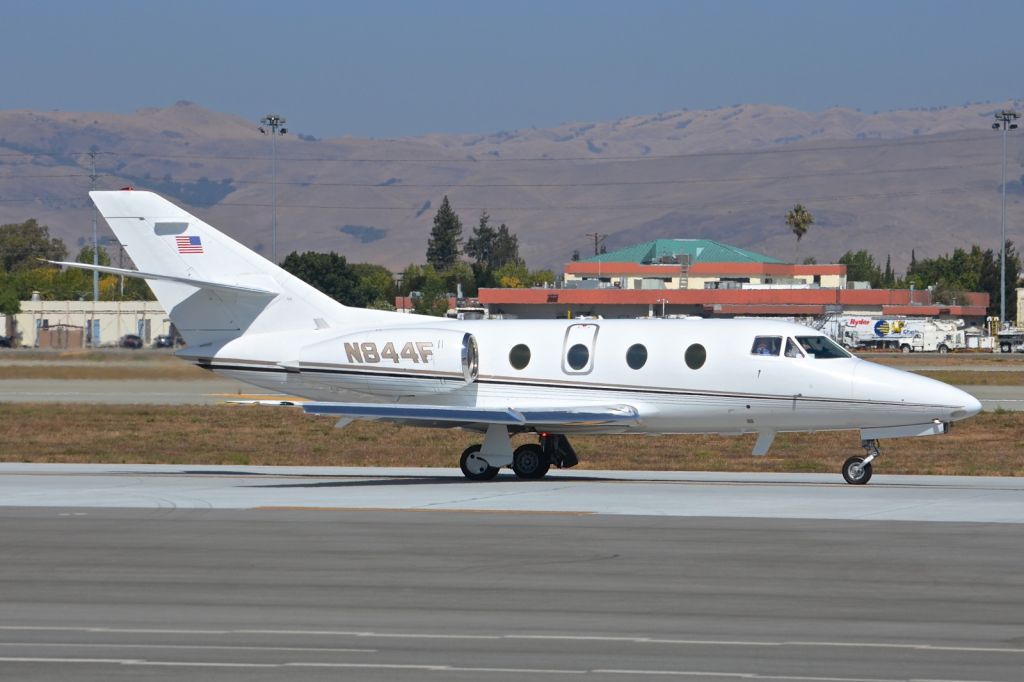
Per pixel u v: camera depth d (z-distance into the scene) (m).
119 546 63.47
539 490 88.12
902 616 48.03
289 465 116.81
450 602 50.69
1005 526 68.88
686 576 55.47
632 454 123.06
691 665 41.28
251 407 171.75
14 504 80.00
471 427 97.50
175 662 41.81
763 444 95.25
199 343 102.38
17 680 39.88
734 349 93.62
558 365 96.19
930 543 63.38
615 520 71.50
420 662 41.78
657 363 94.50
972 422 151.00
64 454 124.50
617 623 47.09
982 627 46.34
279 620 47.75
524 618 47.97
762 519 71.69
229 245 101.50
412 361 97.12
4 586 54.00
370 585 53.94
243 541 64.81
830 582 54.16
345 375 98.50
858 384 91.06
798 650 43.16
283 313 101.50
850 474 92.81
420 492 87.00
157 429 147.75
